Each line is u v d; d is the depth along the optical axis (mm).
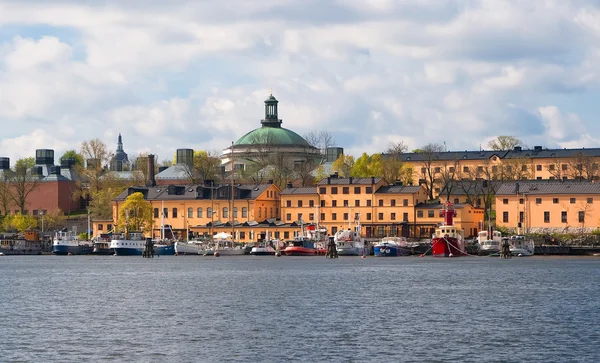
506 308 135125
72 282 188250
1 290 169625
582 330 113562
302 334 111875
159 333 113688
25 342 107938
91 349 103625
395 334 111438
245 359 97812
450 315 127750
